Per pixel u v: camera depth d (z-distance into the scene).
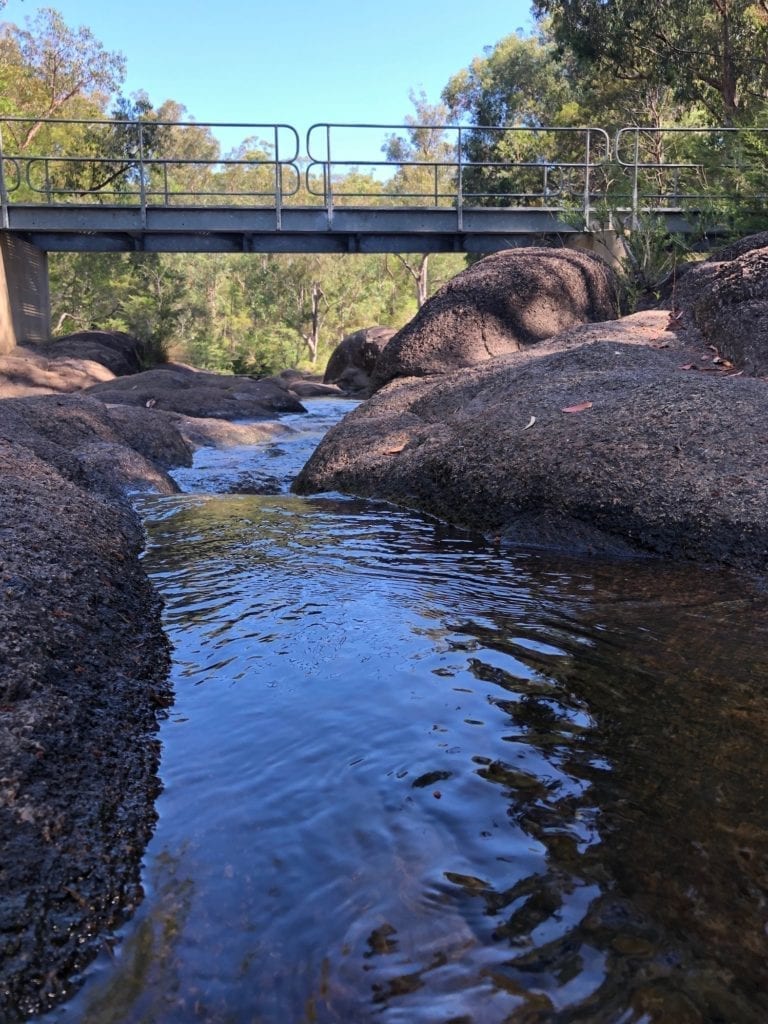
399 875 1.53
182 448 8.04
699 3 24.53
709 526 3.71
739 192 14.35
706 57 25.56
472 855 1.58
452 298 10.02
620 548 3.91
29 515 3.21
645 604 3.06
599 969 1.29
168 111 49.62
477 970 1.30
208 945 1.37
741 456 3.99
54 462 5.00
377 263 58.47
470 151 35.53
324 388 19.44
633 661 2.50
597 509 4.04
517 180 34.09
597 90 32.72
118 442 6.96
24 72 33.78
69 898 1.44
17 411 6.61
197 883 1.52
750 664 2.45
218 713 2.22
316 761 1.95
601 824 1.67
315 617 2.96
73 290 36.97
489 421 5.06
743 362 6.20
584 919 1.40
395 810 1.74
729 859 1.54
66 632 2.39
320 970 1.31
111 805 1.73
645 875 1.51
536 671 2.44
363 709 2.21
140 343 24.00
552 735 2.05
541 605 3.08
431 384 6.91
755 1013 1.20
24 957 1.31
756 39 23.98
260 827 1.69
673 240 13.95
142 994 1.27
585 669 2.45
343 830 1.67
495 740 2.03
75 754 1.87
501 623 2.87
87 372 17.56
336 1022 1.22
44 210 16.72
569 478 4.21
